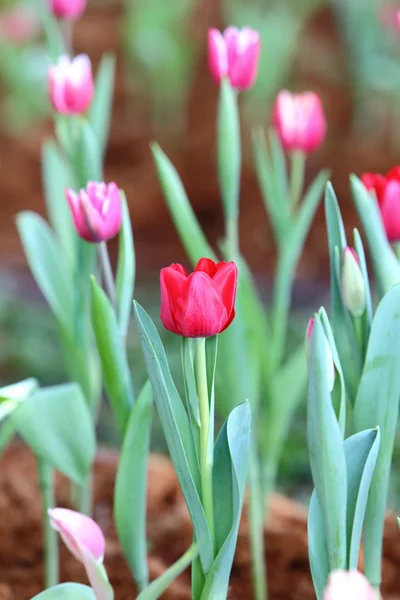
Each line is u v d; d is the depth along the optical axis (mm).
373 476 1223
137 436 1269
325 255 3672
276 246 3838
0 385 2639
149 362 1132
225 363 1503
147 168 4273
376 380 1196
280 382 1620
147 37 4180
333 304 1234
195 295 1124
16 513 1592
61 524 1160
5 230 4035
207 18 4711
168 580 1170
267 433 1626
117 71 4664
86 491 1530
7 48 3973
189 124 4398
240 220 4043
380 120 4293
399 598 1497
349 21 4145
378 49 4125
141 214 4109
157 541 1583
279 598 1524
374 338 1189
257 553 1490
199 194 4266
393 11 3941
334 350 1155
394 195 1259
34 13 3967
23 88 4070
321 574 1186
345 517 1159
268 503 1619
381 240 1230
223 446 1189
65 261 1582
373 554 1249
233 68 1426
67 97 1430
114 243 3777
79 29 4781
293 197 1609
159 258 3830
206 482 1184
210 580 1188
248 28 1432
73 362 1518
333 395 1177
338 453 1130
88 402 1530
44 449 1323
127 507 1293
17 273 3592
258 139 1612
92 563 1163
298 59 4484
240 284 1489
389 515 1570
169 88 4309
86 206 1259
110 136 4375
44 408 1312
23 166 4258
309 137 1571
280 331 1609
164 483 1642
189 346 1161
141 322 1124
